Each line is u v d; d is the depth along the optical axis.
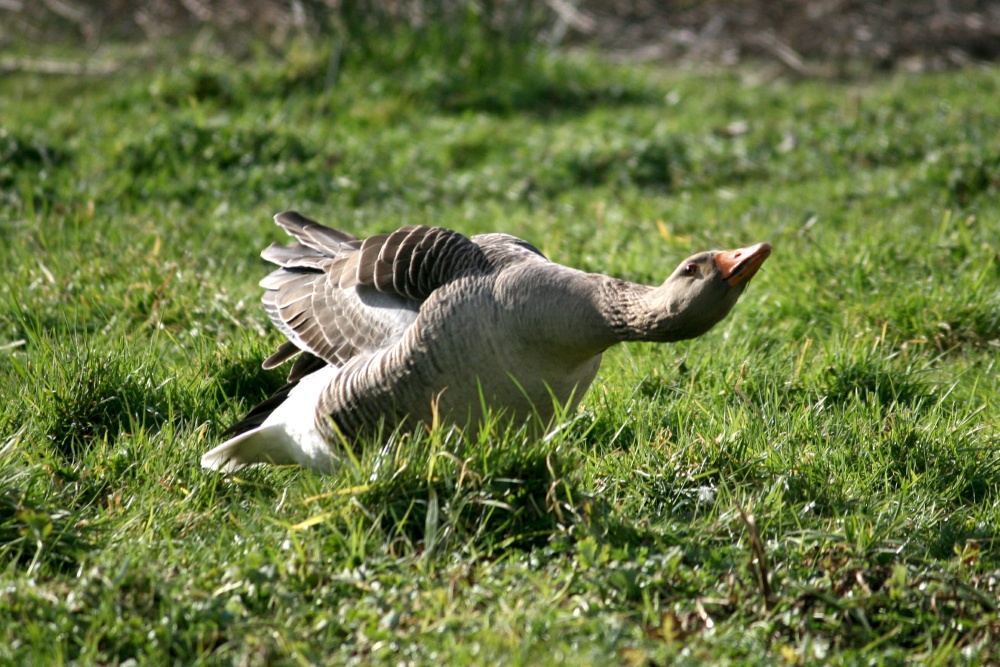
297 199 19.20
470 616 7.39
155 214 17.94
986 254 14.49
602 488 9.38
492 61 25.31
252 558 7.98
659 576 7.92
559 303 8.98
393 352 9.53
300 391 10.41
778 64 27.84
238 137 20.83
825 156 20.72
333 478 9.27
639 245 15.90
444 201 19.53
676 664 6.96
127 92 23.95
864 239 14.89
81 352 11.36
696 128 22.41
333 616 7.50
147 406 11.18
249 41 27.95
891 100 23.17
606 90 24.98
